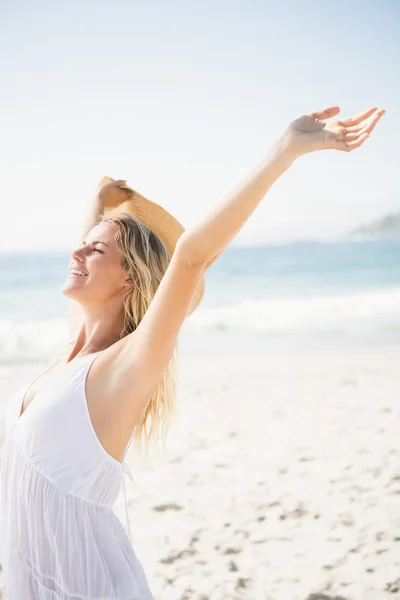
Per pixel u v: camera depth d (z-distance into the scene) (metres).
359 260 32.31
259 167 1.79
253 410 7.64
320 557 3.70
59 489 1.82
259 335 16.11
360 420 6.93
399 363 11.11
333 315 18.88
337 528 4.09
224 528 4.18
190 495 4.81
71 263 2.15
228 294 24.84
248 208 1.77
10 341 16.81
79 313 2.52
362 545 3.83
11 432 1.93
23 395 2.04
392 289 23.80
